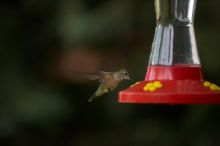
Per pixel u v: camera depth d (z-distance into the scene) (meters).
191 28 6.66
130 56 12.54
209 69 12.02
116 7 12.48
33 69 13.41
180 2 6.64
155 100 5.93
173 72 6.43
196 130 12.48
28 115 12.34
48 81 13.17
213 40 12.16
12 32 13.48
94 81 13.30
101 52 12.46
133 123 13.01
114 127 13.22
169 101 5.91
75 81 12.96
